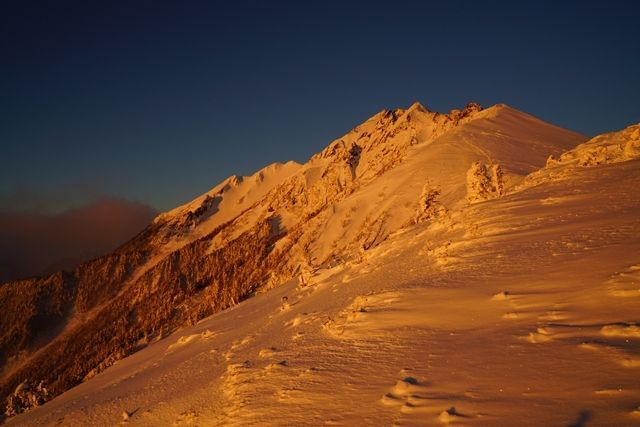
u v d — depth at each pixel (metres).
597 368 7.37
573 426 6.10
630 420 5.88
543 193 26.34
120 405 20.58
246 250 198.12
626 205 18.34
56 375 163.00
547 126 138.12
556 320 9.82
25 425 27.42
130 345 136.25
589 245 14.20
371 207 141.00
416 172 125.81
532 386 7.44
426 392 8.46
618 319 8.97
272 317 29.14
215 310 127.12
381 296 16.02
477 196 36.16
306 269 36.38
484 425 6.76
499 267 15.09
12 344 194.25
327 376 11.26
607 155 30.28
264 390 12.05
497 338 9.91
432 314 12.93
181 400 15.98
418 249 26.23
